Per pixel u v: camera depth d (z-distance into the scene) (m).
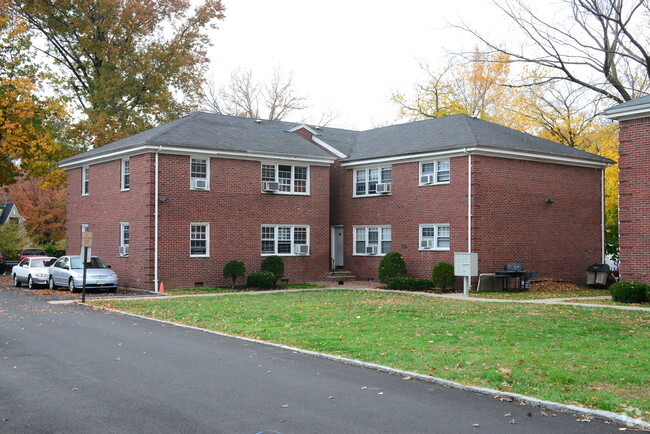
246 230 29.02
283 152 29.94
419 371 10.12
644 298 20.09
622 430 7.21
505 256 27.12
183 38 47.00
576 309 18.44
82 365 10.93
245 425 7.43
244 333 14.48
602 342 12.58
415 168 29.16
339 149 33.44
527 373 9.72
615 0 28.28
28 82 34.25
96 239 30.67
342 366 10.84
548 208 28.73
